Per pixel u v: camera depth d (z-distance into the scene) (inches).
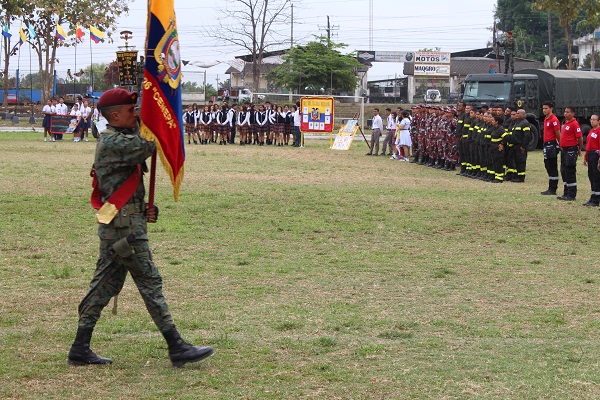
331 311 297.4
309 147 1380.4
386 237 467.5
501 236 478.9
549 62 2325.3
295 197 636.7
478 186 765.3
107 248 224.1
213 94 2266.2
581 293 332.5
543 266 390.6
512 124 823.1
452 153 945.5
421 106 1029.2
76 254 399.9
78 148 1181.7
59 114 1369.3
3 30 2111.2
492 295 327.0
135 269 223.5
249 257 399.9
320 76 2374.5
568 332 273.4
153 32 216.8
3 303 302.5
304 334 267.0
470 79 1353.3
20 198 594.9
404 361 237.8
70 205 565.9
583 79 1423.5
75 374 223.6
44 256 393.1
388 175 866.8
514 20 3331.7
